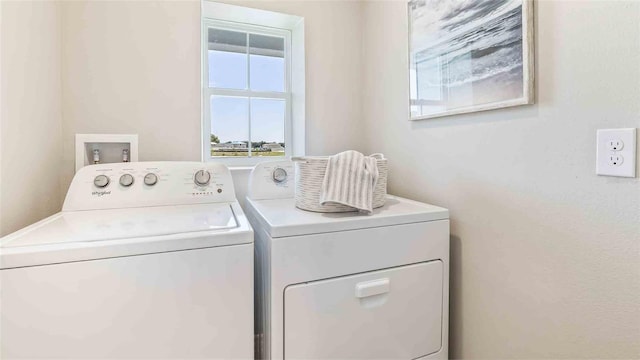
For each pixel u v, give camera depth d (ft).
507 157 3.38
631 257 2.46
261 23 5.82
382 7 5.49
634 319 2.45
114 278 2.49
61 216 3.45
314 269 3.14
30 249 2.34
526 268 3.23
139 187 4.01
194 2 4.90
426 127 4.53
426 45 4.39
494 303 3.58
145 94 4.66
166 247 2.63
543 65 2.99
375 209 3.84
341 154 3.76
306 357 3.14
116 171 4.00
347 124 6.04
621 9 2.45
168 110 4.79
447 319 3.88
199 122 4.98
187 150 4.92
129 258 2.53
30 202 3.49
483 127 3.65
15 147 3.19
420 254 3.67
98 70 4.41
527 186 3.19
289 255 3.05
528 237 3.20
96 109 4.42
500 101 3.34
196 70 4.93
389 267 3.50
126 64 4.55
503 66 3.30
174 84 4.81
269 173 4.72
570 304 2.87
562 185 2.89
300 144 5.88
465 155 3.90
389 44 5.32
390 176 5.35
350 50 6.02
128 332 2.53
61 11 4.21
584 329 2.77
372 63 5.83
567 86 2.81
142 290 2.57
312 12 5.68
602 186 2.61
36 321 2.32
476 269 3.78
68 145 4.30
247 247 2.89
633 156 2.40
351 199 3.48
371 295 3.38
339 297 3.25
